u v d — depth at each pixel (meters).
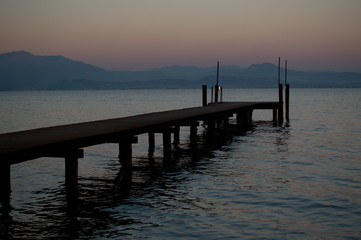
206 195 12.12
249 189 12.80
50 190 12.73
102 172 15.45
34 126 35.00
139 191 12.57
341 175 14.90
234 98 112.50
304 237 8.84
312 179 14.23
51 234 8.97
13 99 121.44
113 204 11.17
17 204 11.20
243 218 10.03
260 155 19.42
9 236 8.85
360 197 11.88
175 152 20.31
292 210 10.66
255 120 39.84
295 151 20.61
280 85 36.03
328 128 31.86
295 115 45.12
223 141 24.50
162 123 17.11
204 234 8.98
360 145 22.70
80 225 9.51
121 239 8.70
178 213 10.39
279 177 14.55
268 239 8.73
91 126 15.37
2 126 35.00
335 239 8.73
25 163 17.22
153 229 9.27
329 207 10.91
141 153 19.92
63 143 11.27
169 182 13.80
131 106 70.00
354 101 83.88
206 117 22.02
